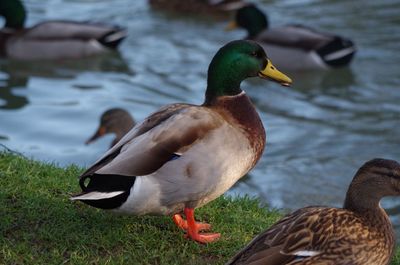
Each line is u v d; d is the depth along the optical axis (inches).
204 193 323.6
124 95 783.7
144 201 313.4
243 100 343.0
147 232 334.3
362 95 803.4
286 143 673.6
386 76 848.3
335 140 681.0
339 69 887.7
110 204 312.5
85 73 864.3
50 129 694.5
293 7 1056.8
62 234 326.0
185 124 319.0
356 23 986.7
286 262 267.9
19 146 651.5
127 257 314.8
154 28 992.9
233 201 384.8
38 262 307.4
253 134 335.0
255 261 264.5
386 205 542.9
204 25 1017.5
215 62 345.4
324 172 607.5
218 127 323.9
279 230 272.8
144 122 326.0
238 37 967.0
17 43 919.7
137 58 893.8
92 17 1021.2
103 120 593.9
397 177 284.2
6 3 927.0
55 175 384.5
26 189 360.2
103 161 313.6
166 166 313.7
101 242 323.3
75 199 304.7
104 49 923.4
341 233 275.6
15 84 826.2
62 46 917.2
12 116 722.2
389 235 287.4
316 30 957.8
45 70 880.9
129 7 1064.8
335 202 549.6
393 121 726.5
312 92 820.0
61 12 1038.4
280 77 354.6
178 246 329.1
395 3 1040.8
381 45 921.5
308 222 275.3
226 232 347.9
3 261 307.1
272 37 932.6
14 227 329.1
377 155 647.8
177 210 328.5
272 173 601.3
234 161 326.3
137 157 310.0
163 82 815.7
